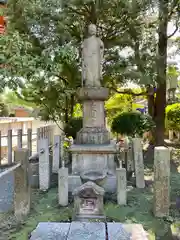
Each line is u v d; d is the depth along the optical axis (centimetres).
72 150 512
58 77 805
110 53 802
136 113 884
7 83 501
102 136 550
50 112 894
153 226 348
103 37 803
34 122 1354
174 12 847
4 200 440
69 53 605
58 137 629
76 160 518
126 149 604
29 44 539
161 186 375
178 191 496
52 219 369
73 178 484
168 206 375
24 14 655
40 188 505
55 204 427
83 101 559
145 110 1338
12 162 659
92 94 540
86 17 771
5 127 974
